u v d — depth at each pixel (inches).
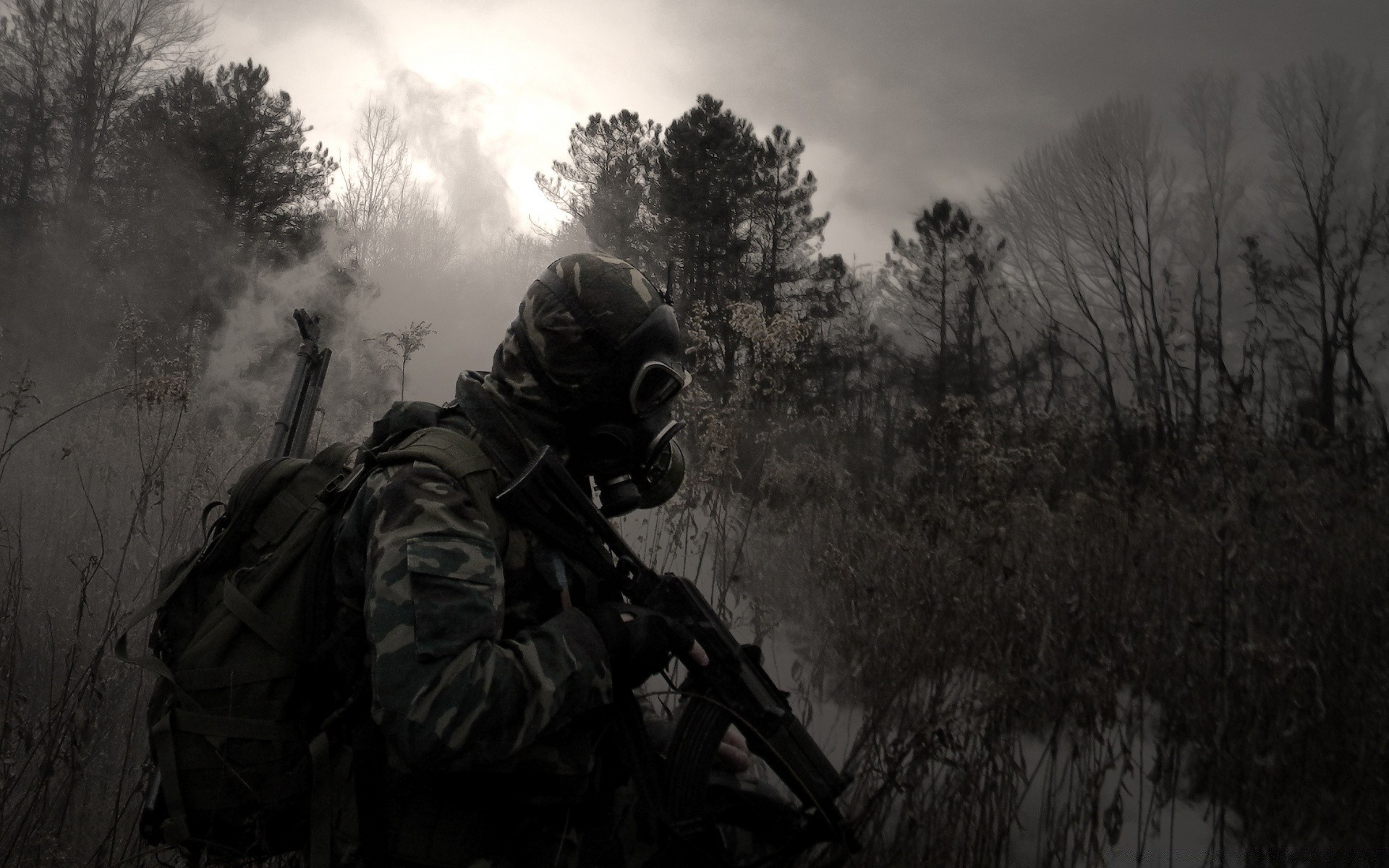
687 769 54.6
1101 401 159.9
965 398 115.6
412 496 50.4
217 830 53.2
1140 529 126.9
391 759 51.1
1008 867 86.9
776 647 116.9
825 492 133.6
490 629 48.6
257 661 52.5
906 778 84.3
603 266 57.7
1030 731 104.1
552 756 49.8
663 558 119.2
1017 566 103.9
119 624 85.9
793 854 58.1
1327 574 123.0
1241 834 94.7
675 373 58.1
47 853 73.3
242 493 55.8
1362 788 95.7
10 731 77.6
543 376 56.2
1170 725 105.6
